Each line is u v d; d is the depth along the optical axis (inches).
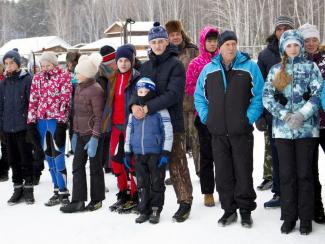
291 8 1398.9
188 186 172.7
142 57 895.1
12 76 199.2
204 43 192.1
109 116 180.9
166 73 167.2
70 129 227.8
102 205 192.5
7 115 197.3
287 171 153.5
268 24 1373.0
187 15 1699.1
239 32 1316.4
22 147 197.8
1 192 220.8
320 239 147.7
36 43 1382.9
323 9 1304.1
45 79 193.2
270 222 165.0
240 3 1353.3
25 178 200.1
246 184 160.4
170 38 218.2
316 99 148.6
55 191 199.6
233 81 159.2
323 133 161.2
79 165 185.3
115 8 1959.9
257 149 310.2
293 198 154.2
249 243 146.4
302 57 152.7
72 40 2186.3
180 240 150.9
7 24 2546.8
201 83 169.5
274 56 179.9
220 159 163.9
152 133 165.2
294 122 146.1
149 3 1686.8
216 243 147.5
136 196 183.2
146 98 163.6
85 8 2121.1
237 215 170.1
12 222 175.3
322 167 242.4
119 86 181.2
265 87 156.3
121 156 183.2
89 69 179.9
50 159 196.5
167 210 182.7
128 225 166.9
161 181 167.8
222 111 159.6
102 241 152.9
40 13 2672.2
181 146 171.5
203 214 176.6
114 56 187.3
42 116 192.4
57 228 166.7
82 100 181.9
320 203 162.1
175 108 169.5
